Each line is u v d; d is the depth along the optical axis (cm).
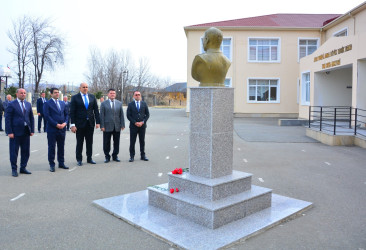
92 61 5466
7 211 509
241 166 862
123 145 1244
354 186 666
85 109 866
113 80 5459
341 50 1686
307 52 2814
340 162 918
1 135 1494
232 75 2836
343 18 2244
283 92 2825
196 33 2781
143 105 929
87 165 869
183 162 908
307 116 2234
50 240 406
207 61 509
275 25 2814
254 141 1352
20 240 405
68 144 1253
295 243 401
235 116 2847
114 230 438
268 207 518
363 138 1188
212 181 477
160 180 707
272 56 2836
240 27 2769
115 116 910
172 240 396
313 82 2088
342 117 2066
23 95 752
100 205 528
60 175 752
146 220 461
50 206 535
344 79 2067
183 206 469
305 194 610
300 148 1174
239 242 402
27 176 740
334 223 466
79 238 413
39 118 1614
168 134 1593
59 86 4916
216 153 498
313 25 2819
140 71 5931
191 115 519
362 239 412
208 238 402
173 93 6812
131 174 763
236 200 465
